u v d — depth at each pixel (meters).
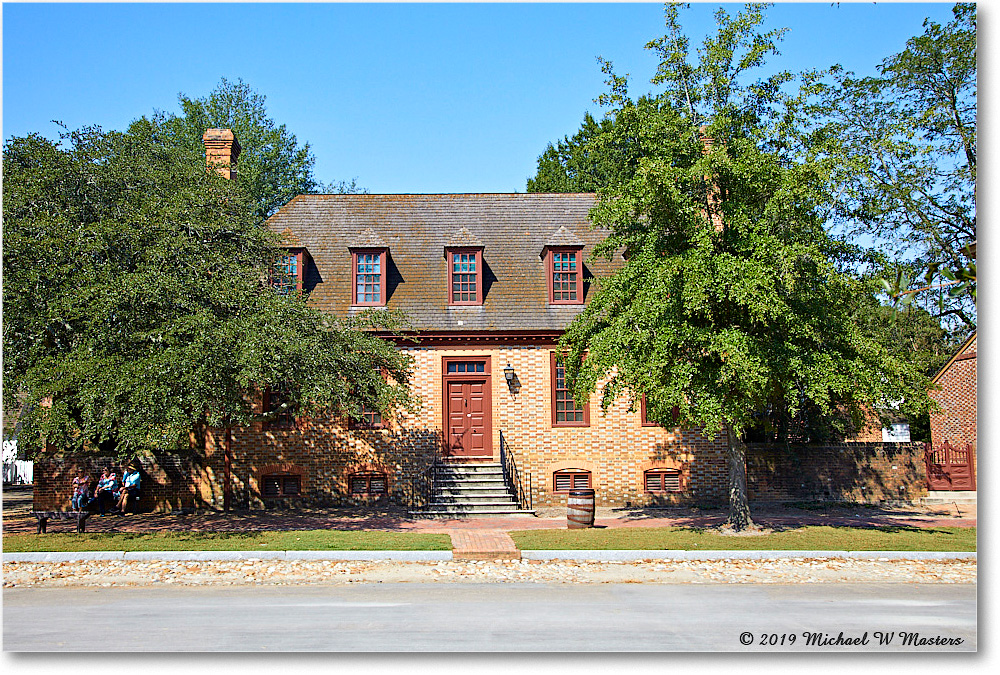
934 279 20.48
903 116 24.50
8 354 17.38
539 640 9.13
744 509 18.48
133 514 21.80
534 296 24.75
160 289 16.75
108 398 15.66
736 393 16.73
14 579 13.18
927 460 25.92
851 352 17.41
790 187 16.00
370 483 23.36
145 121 24.08
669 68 18.59
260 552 14.95
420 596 11.92
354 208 27.48
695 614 10.69
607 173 32.94
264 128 50.00
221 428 22.83
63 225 17.53
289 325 17.97
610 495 23.73
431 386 23.67
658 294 16.39
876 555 15.45
